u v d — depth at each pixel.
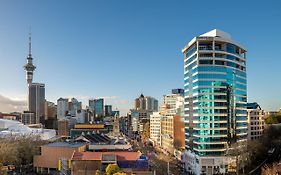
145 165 192.00
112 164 175.38
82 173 184.38
